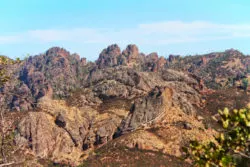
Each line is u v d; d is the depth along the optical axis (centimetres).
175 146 12950
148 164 11869
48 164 13925
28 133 15450
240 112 782
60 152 15700
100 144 16462
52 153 15438
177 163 11619
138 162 12119
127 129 15700
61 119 17012
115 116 17962
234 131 795
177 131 13775
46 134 15938
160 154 12438
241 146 795
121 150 13012
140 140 13388
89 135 16812
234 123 789
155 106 15938
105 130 16700
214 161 802
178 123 14525
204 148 831
